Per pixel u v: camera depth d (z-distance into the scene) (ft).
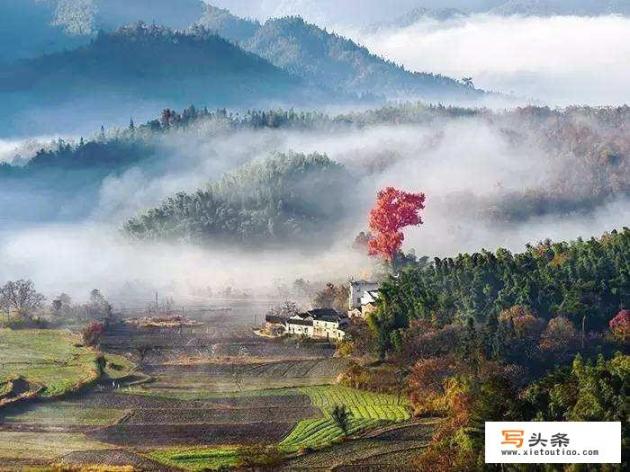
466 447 585.63
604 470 516.32
